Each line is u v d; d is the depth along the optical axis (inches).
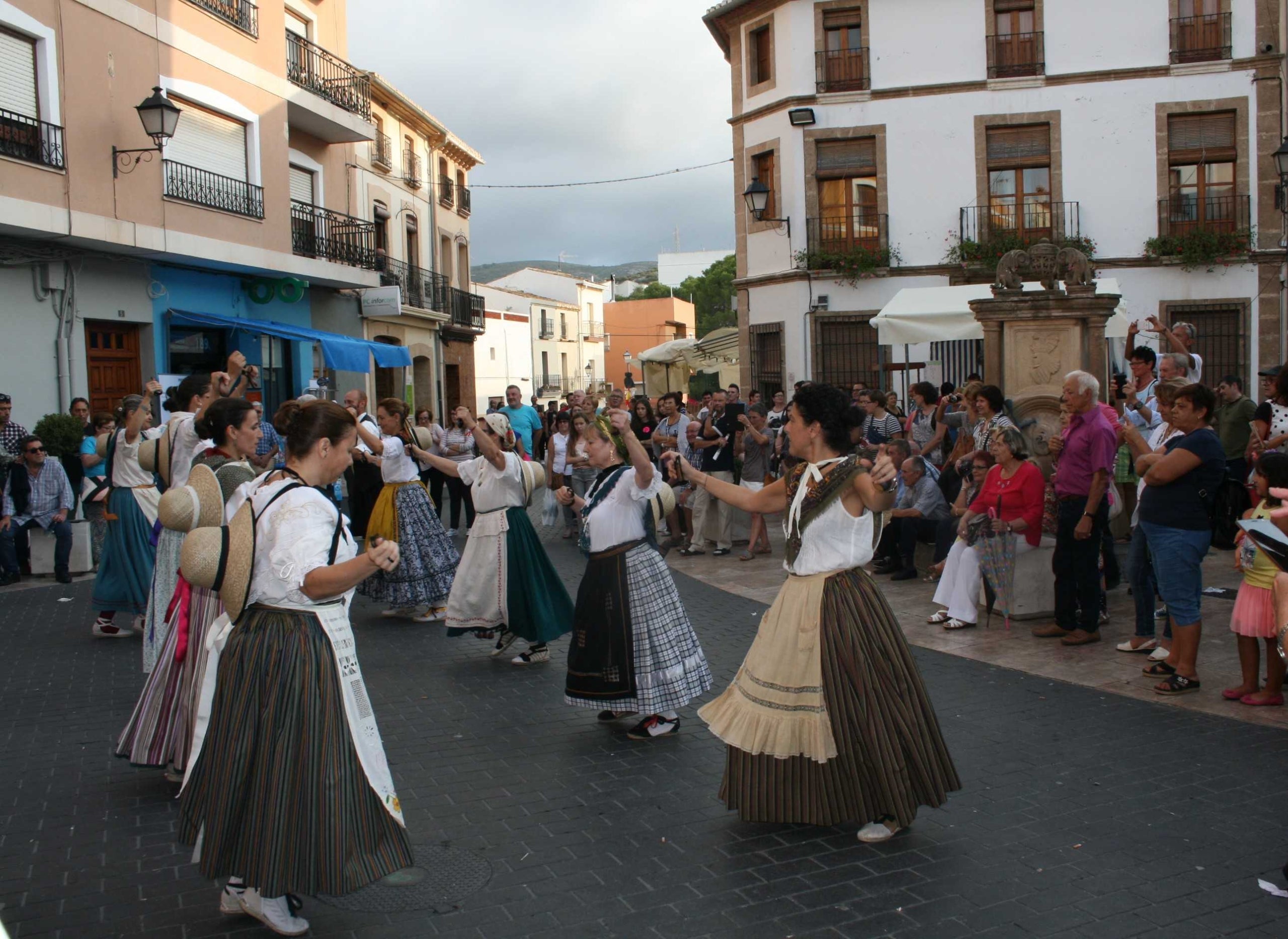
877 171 932.0
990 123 906.1
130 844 169.6
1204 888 147.7
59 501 432.8
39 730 231.5
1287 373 331.9
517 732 225.9
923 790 163.0
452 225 1282.0
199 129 665.0
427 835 171.6
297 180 850.1
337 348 766.5
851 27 937.5
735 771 169.3
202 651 185.8
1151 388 384.2
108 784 197.6
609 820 176.6
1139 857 157.8
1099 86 887.1
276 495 135.1
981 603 334.3
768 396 1008.2
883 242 930.1
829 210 951.6
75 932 140.3
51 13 538.6
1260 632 224.4
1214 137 874.8
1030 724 223.0
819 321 952.3
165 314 651.5
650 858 161.5
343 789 131.3
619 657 217.3
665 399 506.0
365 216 990.4
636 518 221.5
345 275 816.3
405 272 1066.1
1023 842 164.1
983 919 140.0
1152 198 881.5
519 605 280.2
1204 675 254.1
